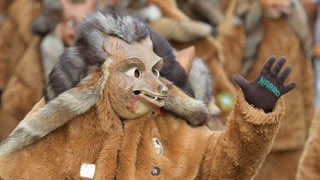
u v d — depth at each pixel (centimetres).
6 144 648
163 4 1143
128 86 644
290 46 1405
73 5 1165
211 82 808
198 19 1369
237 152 628
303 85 1437
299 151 1386
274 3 1385
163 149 663
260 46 1393
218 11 1453
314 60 1584
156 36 704
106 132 647
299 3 1420
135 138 652
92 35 650
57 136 655
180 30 1134
